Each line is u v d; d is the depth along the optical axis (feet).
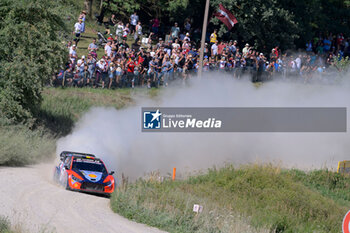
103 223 106.11
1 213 98.27
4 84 194.29
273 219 140.36
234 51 299.99
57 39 205.26
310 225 147.84
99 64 253.65
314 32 415.23
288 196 165.68
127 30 294.25
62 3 230.48
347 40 432.25
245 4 337.11
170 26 347.15
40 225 95.14
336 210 167.63
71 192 135.95
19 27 194.70
